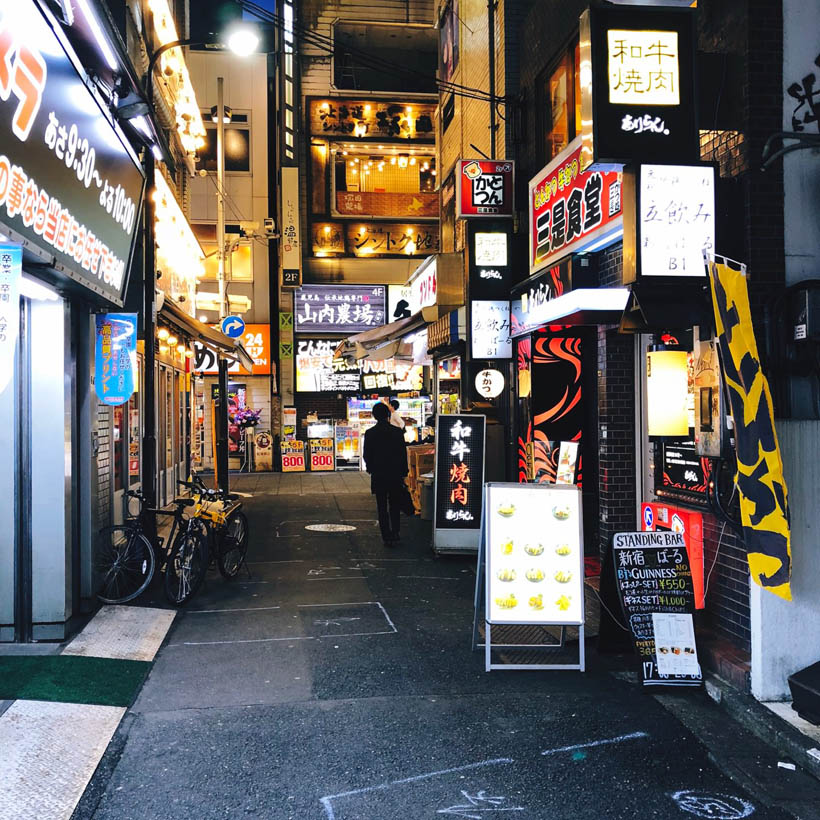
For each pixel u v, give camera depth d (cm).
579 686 547
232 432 2422
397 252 2566
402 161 2606
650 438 641
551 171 968
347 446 2369
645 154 538
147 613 709
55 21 471
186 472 1647
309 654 611
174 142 1530
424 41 2597
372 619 714
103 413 798
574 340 914
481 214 1157
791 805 384
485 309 1166
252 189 2459
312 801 385
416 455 1427
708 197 534
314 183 2552
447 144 1788
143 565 758
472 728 473
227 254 2381
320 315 2473
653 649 545
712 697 525
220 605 761
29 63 451
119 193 712
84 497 693
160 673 566
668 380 618
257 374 2433
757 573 457
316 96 2536
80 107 557
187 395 1681
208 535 845
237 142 2456
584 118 552
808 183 541
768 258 535
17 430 615
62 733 451
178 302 1465
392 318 2505
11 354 383
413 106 2586
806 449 504
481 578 618
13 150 454
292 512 1429
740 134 546
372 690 534
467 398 1248
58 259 566
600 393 852
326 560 985
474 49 1473
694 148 541
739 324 473
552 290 933
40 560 617
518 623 578
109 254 711
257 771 415
